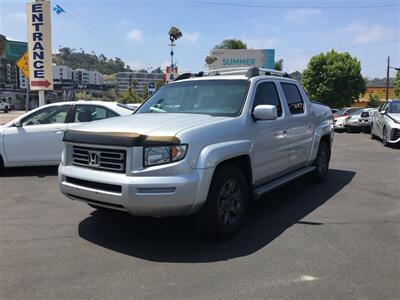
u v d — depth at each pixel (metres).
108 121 5.25
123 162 4.51
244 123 5.37
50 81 16.06
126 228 5.46
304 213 6.16
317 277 4.01
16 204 6.71
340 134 22.42
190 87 6.19
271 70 6.88
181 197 4.39
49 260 4.43
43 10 15.59
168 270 4.18
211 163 4.59
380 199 7.00
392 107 15.54
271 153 5.96
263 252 4.64
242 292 3.71
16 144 9.19
